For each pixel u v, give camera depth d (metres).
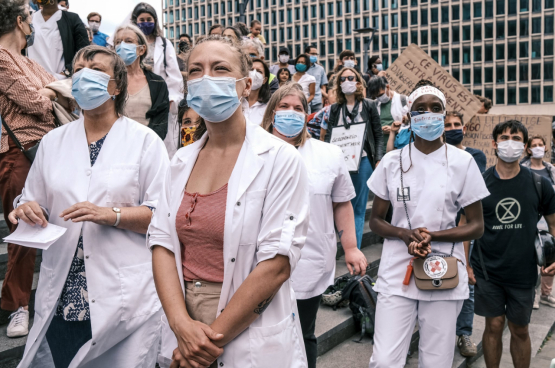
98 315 2.40
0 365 3.08
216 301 1.74
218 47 1.80
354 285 4.41
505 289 3.88
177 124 4.97
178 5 85.56
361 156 5.36
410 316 3.00
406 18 72.00
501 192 3.87
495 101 67.75
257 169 1.74
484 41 68.00
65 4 7.89
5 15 3.17
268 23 81.00
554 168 6.07
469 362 4.41
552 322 5.81
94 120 2.58
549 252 3.72
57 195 2.46
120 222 2.40
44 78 3.44
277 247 1.67
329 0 76.62
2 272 3.86
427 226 3.03
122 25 4.25
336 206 3.21
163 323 1.87
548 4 64.19
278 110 3.17
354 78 5.36
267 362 1.70
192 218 1.76
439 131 3.01
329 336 4.09
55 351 2.59
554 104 64.62
